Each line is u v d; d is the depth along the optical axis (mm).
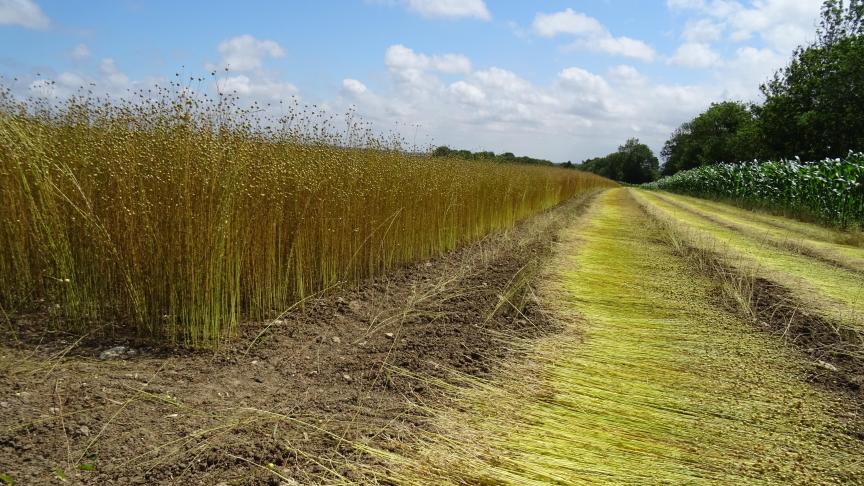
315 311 4387
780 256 7734
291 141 4945
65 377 2830
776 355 3744
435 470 2248
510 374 3293
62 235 3604
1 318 3615
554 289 5398
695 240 8898
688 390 3137
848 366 3592
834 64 24547
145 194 3566
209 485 2055
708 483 2234
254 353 3469
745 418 2814
